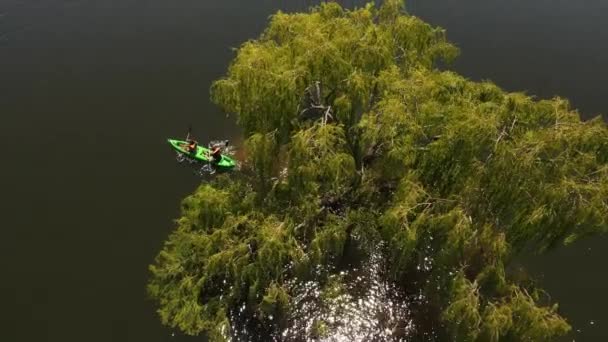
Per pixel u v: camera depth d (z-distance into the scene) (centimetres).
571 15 4934
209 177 3553
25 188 3412
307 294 2862
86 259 3084
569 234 2305
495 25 4756
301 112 2511
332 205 2702
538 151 2086
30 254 3089
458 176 2309
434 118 2286
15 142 3666
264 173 2550
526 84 4216
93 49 4388
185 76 4216
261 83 2319
